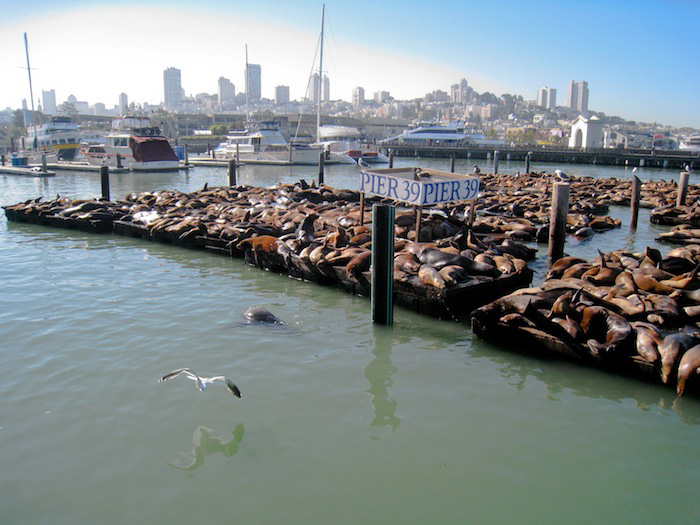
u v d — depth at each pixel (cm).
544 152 6681
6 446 595
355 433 622
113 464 566
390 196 1291
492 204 2217
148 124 5322
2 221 2075
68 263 1386
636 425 647
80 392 707
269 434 618
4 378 745
